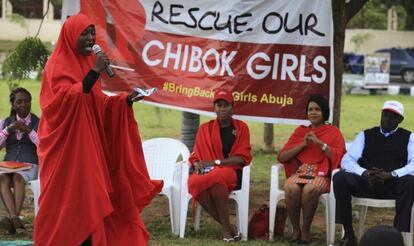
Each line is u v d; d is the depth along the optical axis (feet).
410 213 20.43
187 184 22.24
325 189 21.61
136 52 25.02
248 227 22.49
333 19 26.68
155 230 23.32
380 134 21.90
